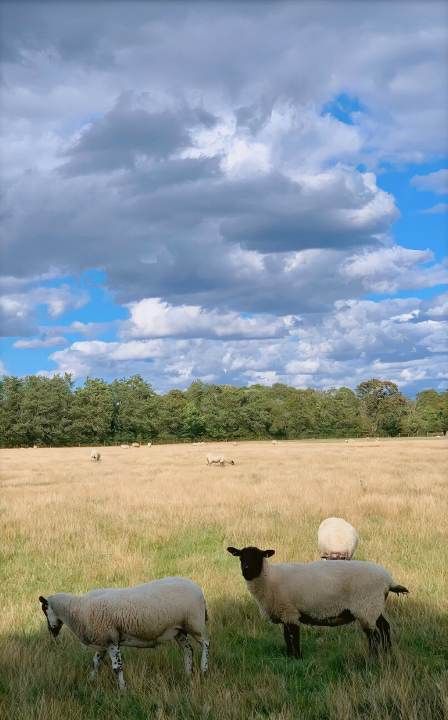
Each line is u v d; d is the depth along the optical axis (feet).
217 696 20.13
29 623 28.78
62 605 23.41
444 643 24.86
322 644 25.89
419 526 48.49
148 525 51.52
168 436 385.09
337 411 426.10
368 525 49.67
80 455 193.26
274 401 435.94
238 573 36.81
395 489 71.97
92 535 47.14
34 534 48.32
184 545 45.09
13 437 348.38
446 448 189.88
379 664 22.77
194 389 462.19
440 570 35.76
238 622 28.35
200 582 34.22
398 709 19.07
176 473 104.27
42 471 115.14
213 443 319.88
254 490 72.49
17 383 360.89
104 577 36.68
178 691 20.81
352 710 18.97
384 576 23.85
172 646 25.70
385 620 24.43
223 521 52.95
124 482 88.22
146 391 399.24
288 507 58.59
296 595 23.97
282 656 24.59
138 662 23.94
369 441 302.45
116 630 22.29
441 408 440.04
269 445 274.36
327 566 24.50
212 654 24.59
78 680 22.57
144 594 22.70
